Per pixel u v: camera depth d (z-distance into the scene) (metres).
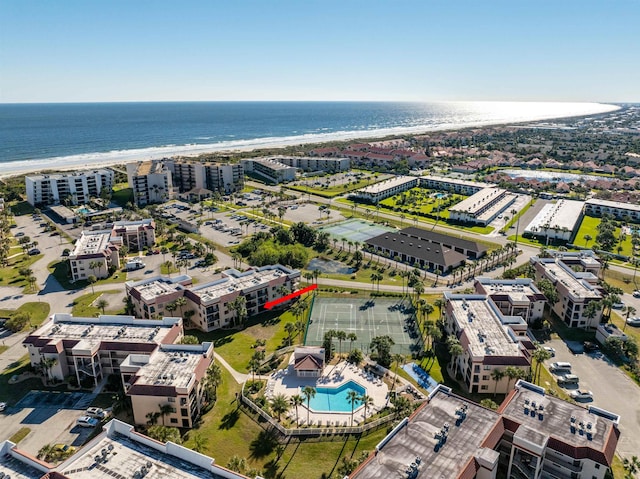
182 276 188.50
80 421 120.69
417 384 138.75
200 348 136.38
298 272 196.25
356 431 117.44
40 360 142.00
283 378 140.88
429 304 185.38
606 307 179.12
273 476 103.50
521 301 170.00
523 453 99.31
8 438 115.56
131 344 138.25
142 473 87.19
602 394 135.38
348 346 160.12
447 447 94.25
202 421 121.69
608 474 104.31
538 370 146.12
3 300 192.75
